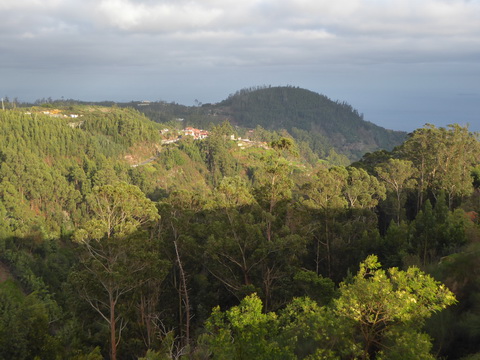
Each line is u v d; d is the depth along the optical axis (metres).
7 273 60.94
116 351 23.23
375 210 47.75
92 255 22.45
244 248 24.81
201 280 27.77
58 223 92.88
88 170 113.44
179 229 28.03
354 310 8.77
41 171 96.69
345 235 35.84
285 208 29.05
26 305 20.17
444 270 13.77
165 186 130.75
